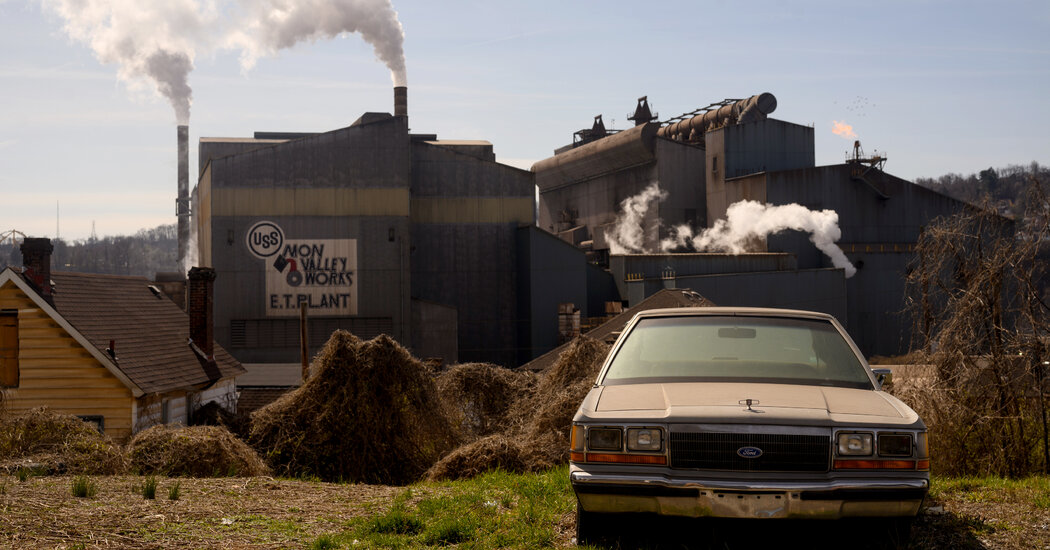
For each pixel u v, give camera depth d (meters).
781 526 5.80
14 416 11.44
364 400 17.23
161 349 26.86
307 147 59.72
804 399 5.51
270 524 6.50
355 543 5.86
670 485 5.07
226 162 58.97
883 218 74.12
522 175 67.38
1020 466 10.39
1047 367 10.51
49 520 6.12
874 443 5.07
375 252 60.00
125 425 23.34
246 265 58.88
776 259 67.94
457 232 66.44
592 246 95.56
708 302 38.72
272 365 47.28
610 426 5.29
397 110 73.38
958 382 10.84
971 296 10.94
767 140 80.69
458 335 66.00
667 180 85.06
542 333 64.19
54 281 25.23
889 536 5.44
